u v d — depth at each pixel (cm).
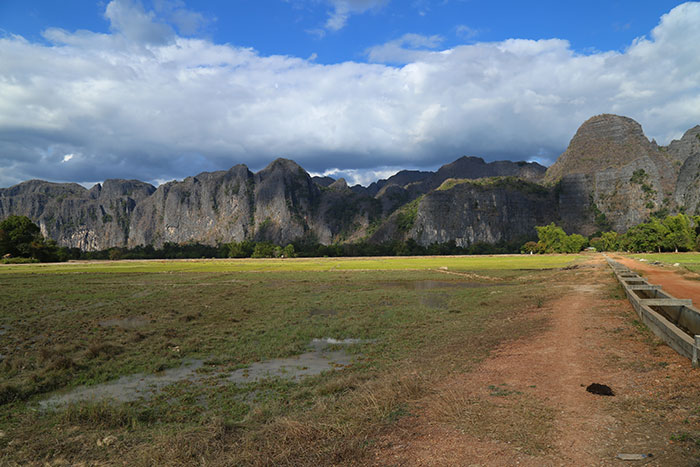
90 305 2875
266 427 679
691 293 2044
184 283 4569
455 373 888
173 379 1207
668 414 547
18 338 1830
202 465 563
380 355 1374
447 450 500
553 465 443
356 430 590
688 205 19588
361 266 7250
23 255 10444
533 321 1539
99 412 888
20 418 909
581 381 739
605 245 14588
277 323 2069
